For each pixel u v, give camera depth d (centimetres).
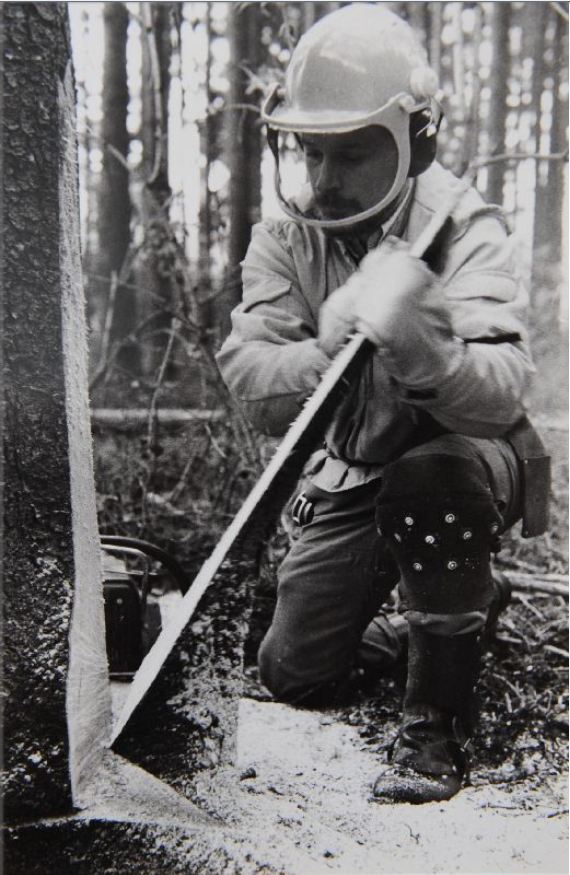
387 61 154
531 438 182
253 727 197
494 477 171
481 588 164
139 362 643
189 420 387
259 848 129
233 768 141
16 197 123
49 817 127
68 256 129
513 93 844
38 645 127
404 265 140
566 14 314
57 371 127
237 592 137
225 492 334
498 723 195
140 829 126
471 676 168
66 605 128
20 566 126
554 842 148
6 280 124
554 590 251
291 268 181
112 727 143
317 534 196
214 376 355
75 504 130
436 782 163
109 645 175
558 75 723
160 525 320
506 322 156
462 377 144
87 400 138
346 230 164
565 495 363
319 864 131
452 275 162
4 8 121
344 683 209
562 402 534
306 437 134
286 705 210
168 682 137
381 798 163
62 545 128
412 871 137
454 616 164
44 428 127
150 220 434
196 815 135
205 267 542
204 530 319
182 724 139
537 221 730
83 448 135
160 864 125
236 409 335
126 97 833
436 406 149
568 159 286
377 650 213
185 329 421
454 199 162
